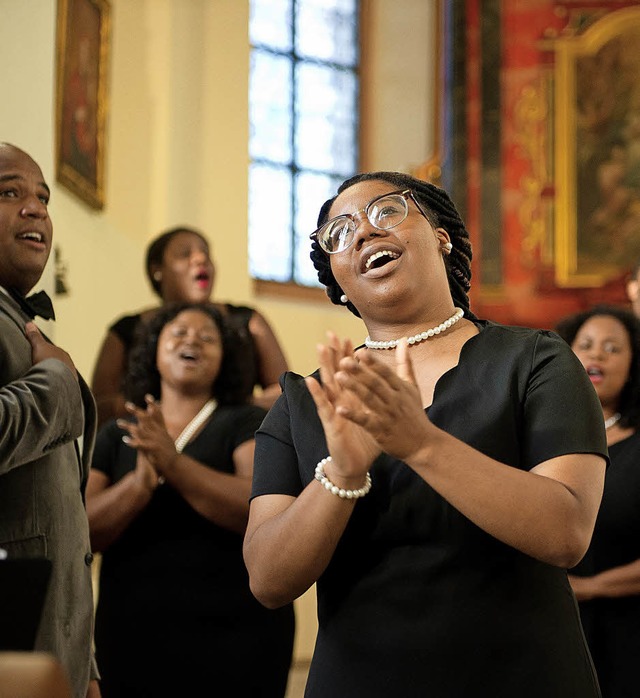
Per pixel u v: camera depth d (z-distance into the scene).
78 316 8.26
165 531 3.90
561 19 12.20
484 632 2.15
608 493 3.92
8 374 2.69
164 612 3.81
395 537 2.23
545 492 2.08
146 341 4.39
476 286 11.73
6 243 2.98
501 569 2.19
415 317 2.45
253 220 10.58
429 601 2.18
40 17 4.55
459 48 12.02
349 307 2.73
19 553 2.63
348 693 2.19
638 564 3.79
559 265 11.75
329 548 2.20
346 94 11.52
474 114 11.91
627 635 3.78
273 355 4.97
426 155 11.87
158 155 9.75
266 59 10.88
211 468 4.02
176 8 10.12
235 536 3.91
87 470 3.01
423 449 2.05
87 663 2.78
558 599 2.22
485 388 2.30
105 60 8.88
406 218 2.45
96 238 8.67
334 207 2.56
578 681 2.15
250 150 10.59
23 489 2.67
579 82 12.08
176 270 6.03
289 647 3.96
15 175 3.03
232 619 3.84
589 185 11.93
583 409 2.25
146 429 3.85
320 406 2.13
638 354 4.27
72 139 8.29
